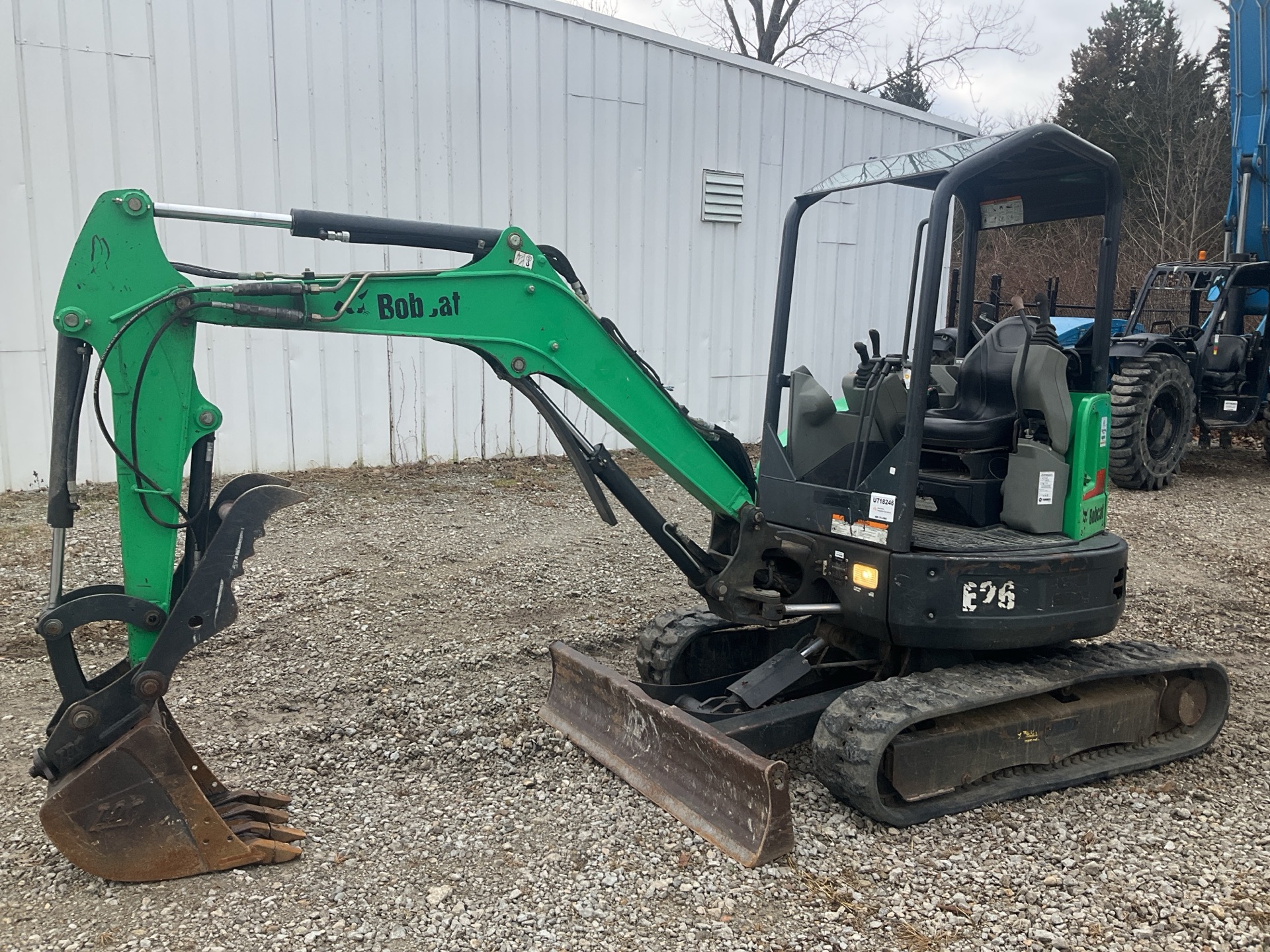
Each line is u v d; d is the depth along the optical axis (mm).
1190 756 4254
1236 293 11320
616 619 5805
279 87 8062
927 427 3926
